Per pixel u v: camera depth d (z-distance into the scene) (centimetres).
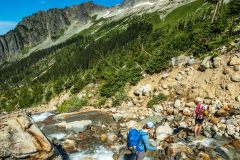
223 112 2009
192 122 1964
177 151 1443
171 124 2017
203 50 3080
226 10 5003
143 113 2500
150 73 3325
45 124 2719
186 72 2898
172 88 2823
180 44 3597
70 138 1931
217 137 1666
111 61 5344
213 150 1478
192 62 2981
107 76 4069
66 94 4903
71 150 1675
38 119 3238
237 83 2406
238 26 3331
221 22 3597
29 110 5591
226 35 3184
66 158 1552
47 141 1249
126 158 1502
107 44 18625
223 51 2808
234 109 2120
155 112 2486
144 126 1981
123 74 3594
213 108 2152
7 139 1136
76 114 3100
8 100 9162
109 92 3400
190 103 2408
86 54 18738
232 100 2284
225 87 2442
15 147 1139
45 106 5319
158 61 3341
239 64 2502
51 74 15962
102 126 2166
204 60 2823
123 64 4669
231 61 2552
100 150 1656
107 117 2669
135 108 2792
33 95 6931
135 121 2164
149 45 5353
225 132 1703
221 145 1552
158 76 3172
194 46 3319
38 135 1232
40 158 1189
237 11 4491
